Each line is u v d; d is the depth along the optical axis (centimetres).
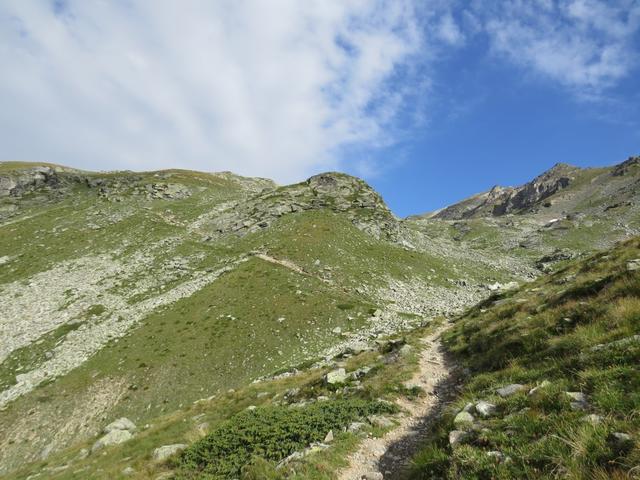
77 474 2034
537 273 10181
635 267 1650
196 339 5238
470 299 6862
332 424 1352
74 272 8075
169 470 1455
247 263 7388
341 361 3019
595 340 1175
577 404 824
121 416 4066
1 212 11994
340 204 10738
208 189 15175
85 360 5053
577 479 606
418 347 2434
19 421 4097
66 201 13050
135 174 16188
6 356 5391
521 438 786
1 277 7862
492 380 1327
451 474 769
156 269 8125
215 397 2988
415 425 1293
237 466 1228
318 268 7381
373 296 6681
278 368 4472
